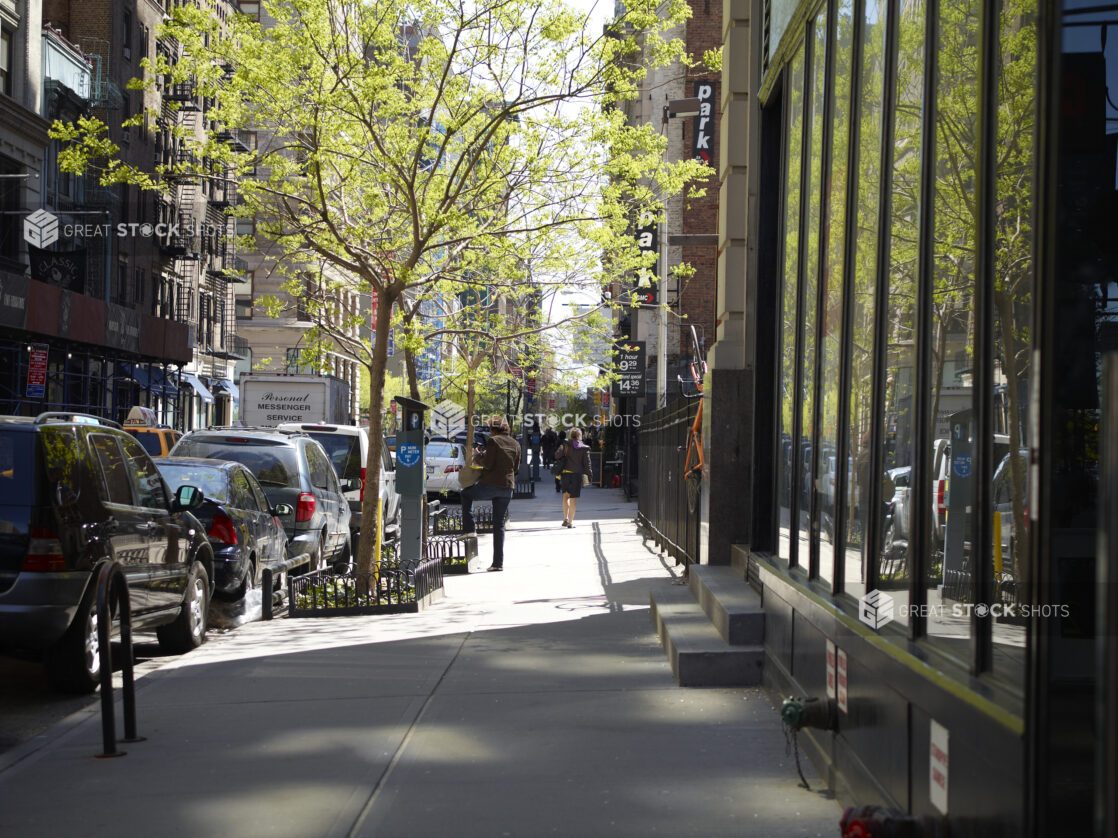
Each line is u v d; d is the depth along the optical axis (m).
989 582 3.81
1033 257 3.28
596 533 25.02
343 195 16.97
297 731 7.12
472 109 15.27
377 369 14.41
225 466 13.55
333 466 20.56
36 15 39.38
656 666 8.98
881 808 4.27
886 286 5.29
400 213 17.94
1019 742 3.16
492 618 12.34
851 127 6.07
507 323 25.53
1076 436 3.18
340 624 12.37
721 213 11.62
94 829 5.23
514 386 47.28
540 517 30.86
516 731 7.00
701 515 11.70
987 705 3.42
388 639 10.93
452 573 17.42
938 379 4.48
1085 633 3.38
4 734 7.45
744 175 11.02
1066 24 3.13
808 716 5.58
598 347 26.45
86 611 8.41
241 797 5.70
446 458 35.84
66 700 8.43
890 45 5.30
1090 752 3.08
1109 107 3.16
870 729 4.92
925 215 4.64
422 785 5.87
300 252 18.48
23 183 38.38
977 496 3.90
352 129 16.00
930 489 4.51
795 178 8.07
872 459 5.30
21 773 6.21
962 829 3.70
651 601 11.62
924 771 4.15
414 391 20.38
